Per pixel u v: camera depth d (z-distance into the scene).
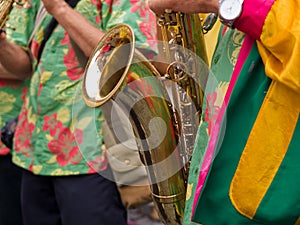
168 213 3.40
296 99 2.76
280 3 2.74
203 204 2.95
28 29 4.94
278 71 2.75
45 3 4.25
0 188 5.28
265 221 2.81
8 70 4.97
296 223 2.79
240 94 2.88
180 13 3.21
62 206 4.47
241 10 2.79
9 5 4.65
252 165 2.83
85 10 4.27
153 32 4.02
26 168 4.71
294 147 2.77
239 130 2.88
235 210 2.86
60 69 4.39
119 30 3.30
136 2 4.10
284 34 2.70
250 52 2.89
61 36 4.37
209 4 2.93
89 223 4.34
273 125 2.79
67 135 4.41
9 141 4.97
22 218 5.18
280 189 2.79
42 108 4.46
